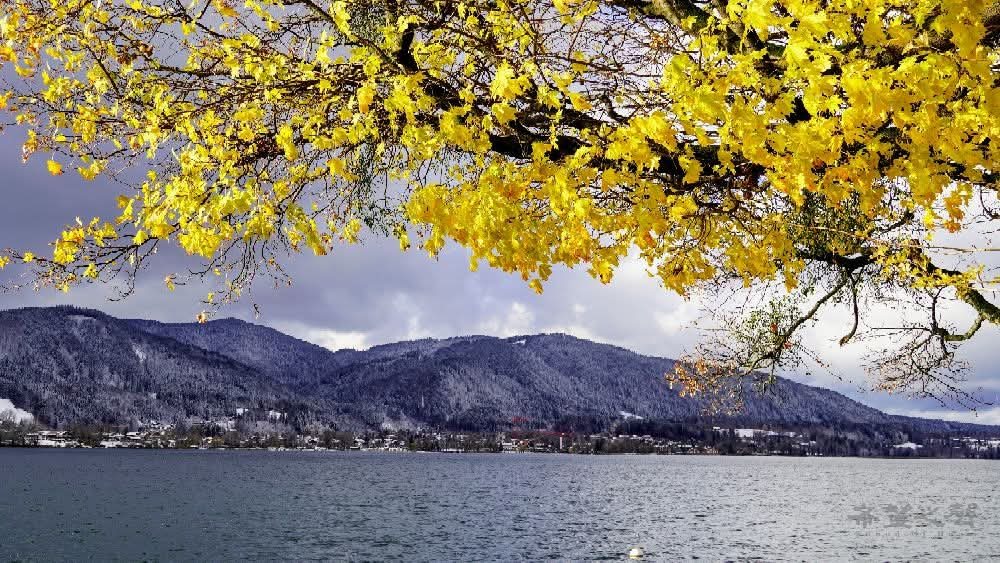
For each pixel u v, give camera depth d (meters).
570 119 3.19
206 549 46.72
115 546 47.09
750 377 10.34
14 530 53.34
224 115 3.59
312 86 3.34
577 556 45.47
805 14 2.30
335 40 3.14
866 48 2.59
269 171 3.72
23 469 132.75
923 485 130.00
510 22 3.19
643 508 79.75
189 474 130.50
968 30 2.31
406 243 3.78
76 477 114.69
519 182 3.09
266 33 3.53
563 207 2.99
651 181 3.20
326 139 3.25
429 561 43.66
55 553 44.03
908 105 2.47
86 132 3.65
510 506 81.62
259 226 3.54
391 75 3.15
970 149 2.58
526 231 3.21
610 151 2.78
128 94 3.62
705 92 2.42
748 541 51.59
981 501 89.31
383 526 60.78
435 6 3.19
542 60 2.95
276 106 3.53
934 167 2.78
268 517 65.81
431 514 71.44
